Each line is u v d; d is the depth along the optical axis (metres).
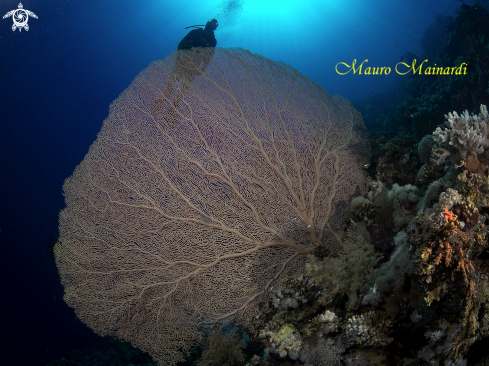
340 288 2.96
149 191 4.28
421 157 3.98
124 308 4.09
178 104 4.52
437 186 2.68
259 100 4.70
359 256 3.09
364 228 3.50
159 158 4.36
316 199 4.32
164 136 4.43
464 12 9.04
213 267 4.02
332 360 2.50
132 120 4.56
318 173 4.44
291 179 4.34
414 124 7.96
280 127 4.59
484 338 2.18
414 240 2.07
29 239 30.84
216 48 4.97
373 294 2.52
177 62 4.74
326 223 4.27
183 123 4.44
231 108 4.56
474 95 7.31
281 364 3.07
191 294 4.01
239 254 4.01
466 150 2.41
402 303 2.34
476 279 1.93
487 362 2.20
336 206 4.33
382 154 5.04
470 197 2.09
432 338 2.03
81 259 4.34
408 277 2.34
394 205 3.41
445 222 1.84
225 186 4.21
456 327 1.95
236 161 4.32
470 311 1.91
